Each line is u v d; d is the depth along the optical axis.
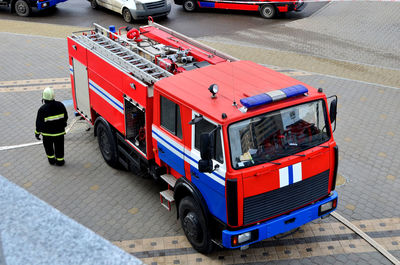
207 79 6.60
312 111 6.01
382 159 9.20
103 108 8.53
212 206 6.03
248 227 5.85
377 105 11.52
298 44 16.05
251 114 5.52
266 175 5.68
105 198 8.05
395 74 13.54
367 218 7.45
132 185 8.44
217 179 5.68
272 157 5.74
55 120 8.49
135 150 7.72
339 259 6.52
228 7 19.58
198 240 6.47
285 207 6.03
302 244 6.84
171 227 7.27
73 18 18.98
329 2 21.72
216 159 5.63
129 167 8.40
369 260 6.50
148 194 8.16
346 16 19.44
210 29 17.77
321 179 6.30
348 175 8.65
